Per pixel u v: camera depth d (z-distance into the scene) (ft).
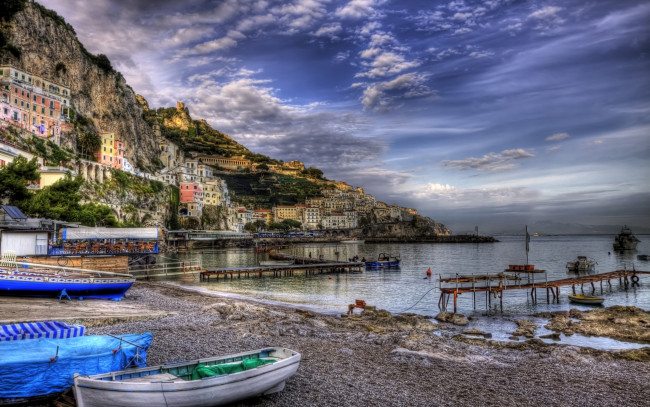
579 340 103.04
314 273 275.18
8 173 236.43
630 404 61.21
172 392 47.85
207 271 237.66
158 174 655.35
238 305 125.18
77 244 214.28
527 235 197.77
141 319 103.50
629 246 606.96
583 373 74.90
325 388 61.82
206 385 49.62
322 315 128.47
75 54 545.44
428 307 153.28
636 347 96.89
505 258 458.50
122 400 46.50
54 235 213.05
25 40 467.11
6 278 111.14
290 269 274.77
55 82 459.32
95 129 535.19
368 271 293.43
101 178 452.35
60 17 569.23
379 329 108.06
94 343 55.11
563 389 66.39
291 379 65.00
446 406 57.62
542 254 547.90
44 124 411.54
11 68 394.93
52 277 118.01
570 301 162.20
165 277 240.73
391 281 234.58
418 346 88.38
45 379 49.24
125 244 228.22
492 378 70.44
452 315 126.21
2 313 92.32
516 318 130.00
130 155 629.51
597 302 155.63
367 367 73.31
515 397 62.34
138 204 499.51
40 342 54.03
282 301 163.22
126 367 55.31
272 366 55.67
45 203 239.50
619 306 133.39
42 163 346.33
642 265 361.71
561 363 80.64
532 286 160.45
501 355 85.71
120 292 129.90
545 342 99.35
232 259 407.03
